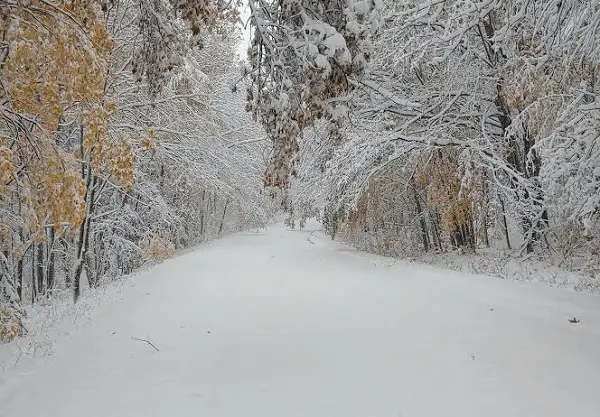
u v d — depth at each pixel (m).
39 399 5.95
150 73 7.88
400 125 19.94
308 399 5.57
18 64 6.17
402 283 13.59
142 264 25.36
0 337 9.55
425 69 20.23
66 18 6.17
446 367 6.54
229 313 9.83
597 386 5.83
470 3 12.65
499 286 12.05
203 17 6.96
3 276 11.04
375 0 6.64
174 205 30.02
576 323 8.55
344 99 7.07
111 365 6.96
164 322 9.21
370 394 5.70
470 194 18.27
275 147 7.30
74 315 11.74
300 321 9.12
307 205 23.88
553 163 11.09
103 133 6.85
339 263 19.25
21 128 6.70
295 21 7.02
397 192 25.81
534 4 10.93
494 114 19.00
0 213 11.50
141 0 7.74
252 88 7.29
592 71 11.38
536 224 17.28
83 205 6.50
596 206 11.03
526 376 6.18
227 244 30.56
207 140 23.48
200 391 5.85
